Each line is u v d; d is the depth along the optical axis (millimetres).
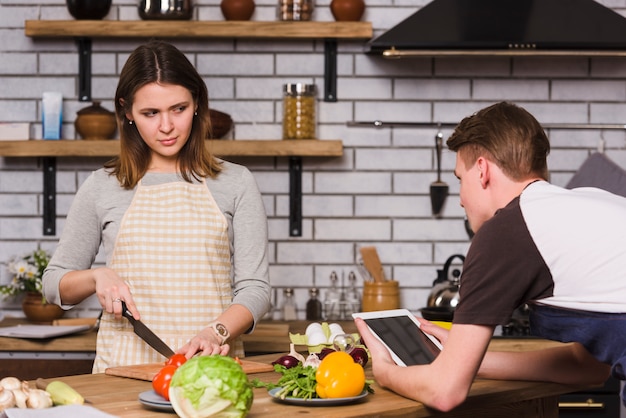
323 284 4293
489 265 1944
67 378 2254
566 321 1996
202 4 4266
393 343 2256
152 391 1991
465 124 2131
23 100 4277
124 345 2629
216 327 2369
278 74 4289
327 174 4293
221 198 2715
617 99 4336
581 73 4328
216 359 1787
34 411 1729
